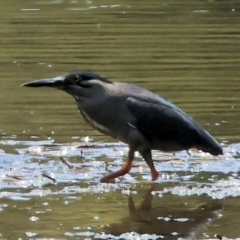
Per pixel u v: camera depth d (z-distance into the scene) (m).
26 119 14.78
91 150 13.02
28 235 9.51
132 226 9.88
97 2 30.45
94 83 11.53
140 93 11.70
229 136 13.78
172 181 11.67
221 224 10.02
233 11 28.36
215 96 16.58
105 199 10.93
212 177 11.84
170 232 9.70
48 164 12.27
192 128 11.67
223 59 20.30
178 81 17.84
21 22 25.59
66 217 10.16
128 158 11.64
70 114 15.19
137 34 23.64
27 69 18.92
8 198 10.88
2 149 12.93
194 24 25.52
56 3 30.17
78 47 21.66
